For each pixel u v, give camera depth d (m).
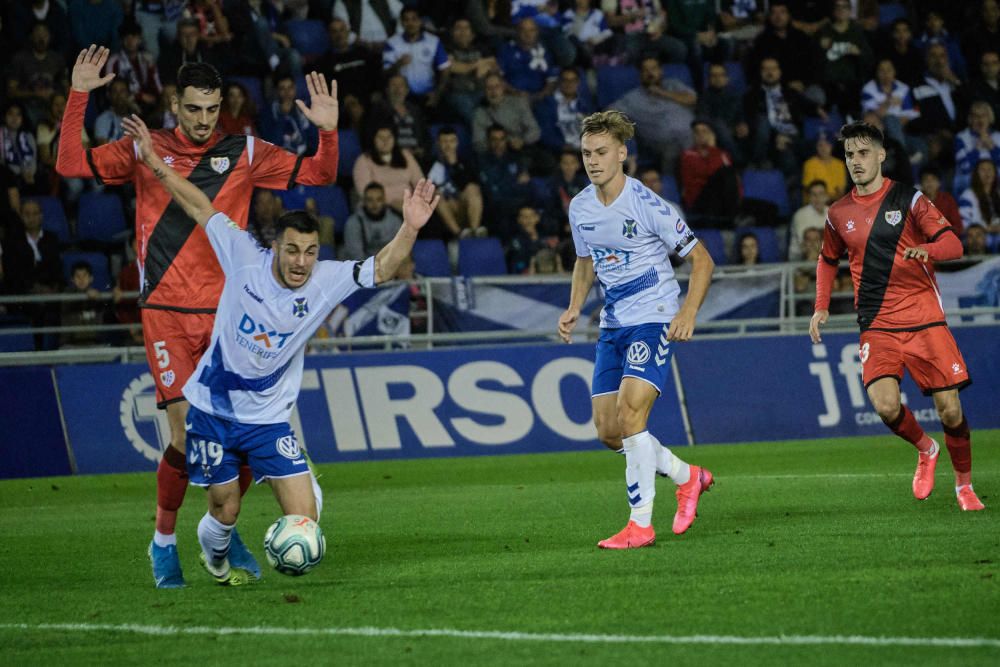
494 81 52.12
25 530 26.53
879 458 37.16
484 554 20.45
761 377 43.91
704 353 43.72
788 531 21.78
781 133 55.59
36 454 39.41
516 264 49.16
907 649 12.73
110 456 39.88
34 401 39.72
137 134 17.50
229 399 17.30
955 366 24.78
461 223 49.72
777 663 12.37
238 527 25.98
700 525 23.12
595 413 21.75
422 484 34.41
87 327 41.00
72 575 19.95
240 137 20.84
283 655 13.50
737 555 19.14
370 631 14.49
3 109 48.41
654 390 20.72
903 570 17.22
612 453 41.34
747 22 60.22
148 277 20.08
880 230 24.92
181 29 49.59
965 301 46.69
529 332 43.28
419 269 47.66
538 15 56.06
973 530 21.20
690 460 38.19
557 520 25.02
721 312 45.47
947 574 16.78
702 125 52.53
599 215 20.88
